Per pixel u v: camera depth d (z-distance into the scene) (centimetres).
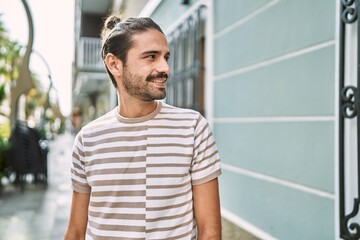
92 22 1418
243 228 355
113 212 120
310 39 264
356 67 224
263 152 326
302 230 273
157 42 119
